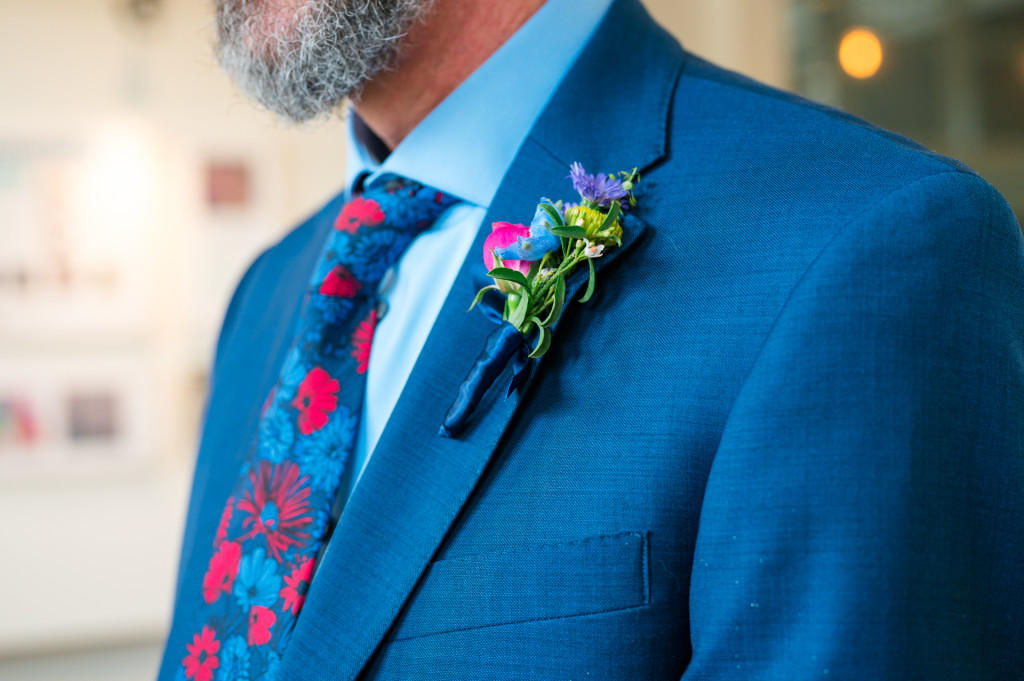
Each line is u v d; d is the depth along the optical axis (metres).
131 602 2.07
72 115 2.05
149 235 2.09
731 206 0.62
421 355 0.66
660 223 0.64
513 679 0.59
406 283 0.71
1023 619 0.56
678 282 0.62
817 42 2.16
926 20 2.23
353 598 0.62
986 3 2.25
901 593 0.54
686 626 0.59
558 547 0.60
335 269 0.71
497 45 0.73
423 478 0.63
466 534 0.62
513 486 0.62
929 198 0.58
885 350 0.56
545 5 0.72
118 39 2.06
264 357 0.83
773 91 0.68
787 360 0.57
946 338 0.57
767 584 0.56
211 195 2.11
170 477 2.11
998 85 2.26
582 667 0.58
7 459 2.03
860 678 0.54
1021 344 0.58
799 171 0.61
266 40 0.70
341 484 0.69
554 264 0.63
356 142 0.80
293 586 0.65
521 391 0.62
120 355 2.08
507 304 0.63
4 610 2.01
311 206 2.15
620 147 0.67
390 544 0.62
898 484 0.55
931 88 2.24
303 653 0.62
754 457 0.57
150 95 2.08
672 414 0.60
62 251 2.05
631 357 0.61
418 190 0.73
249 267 0.98
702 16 2.17
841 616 0.55
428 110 0.75
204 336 2.12
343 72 0.71
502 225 0.64
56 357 2.06
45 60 2.03
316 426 0.69
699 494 0.59
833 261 0.58
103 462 2.07
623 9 0.73
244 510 0.68
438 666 0.60
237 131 2.12
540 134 0.68
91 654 2.06
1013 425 0.57
